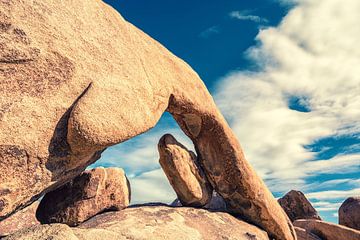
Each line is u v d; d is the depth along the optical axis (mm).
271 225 12047
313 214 20812
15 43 6258
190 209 10773
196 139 12102
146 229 8289
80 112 6734
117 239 7137
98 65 7531
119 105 7539
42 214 8938
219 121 11719
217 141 11906
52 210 8750
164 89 9555
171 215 9734
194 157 11992
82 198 8703
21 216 10828
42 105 6562
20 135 6238
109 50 7934
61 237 5797
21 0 6473
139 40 9359
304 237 16016
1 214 6395
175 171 11031
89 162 8156
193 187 11180
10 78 6230
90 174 8969
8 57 6172
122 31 8625
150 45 9898
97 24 7906
